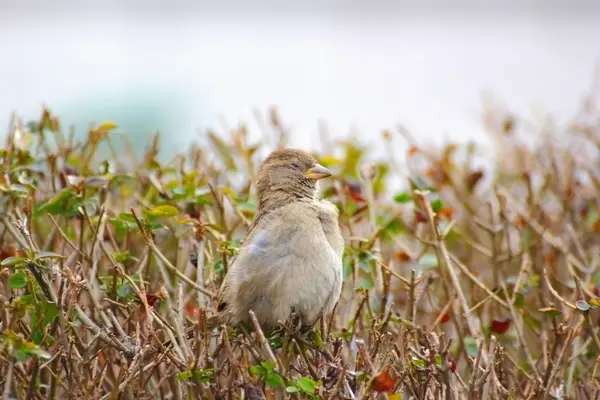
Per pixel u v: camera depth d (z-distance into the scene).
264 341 8.47
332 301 9.84
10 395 8.19
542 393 9.02
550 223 12.09
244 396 8.37
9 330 8.05
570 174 12.52
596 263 11.44
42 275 8.74
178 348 8.72
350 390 8.26
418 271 10.87
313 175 10.47
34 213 10.01
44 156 12.01
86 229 10.74
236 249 10.03
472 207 12.84
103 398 8.46
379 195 12.46
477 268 12.19
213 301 9.69
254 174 12.06
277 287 9.64
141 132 20.94
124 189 11.54
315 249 9.73
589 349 10.48
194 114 23.11
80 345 8.89
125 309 9.42
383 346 9.16
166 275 10.51
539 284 11.26
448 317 10.20
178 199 10.45
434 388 8.59
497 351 9.06
